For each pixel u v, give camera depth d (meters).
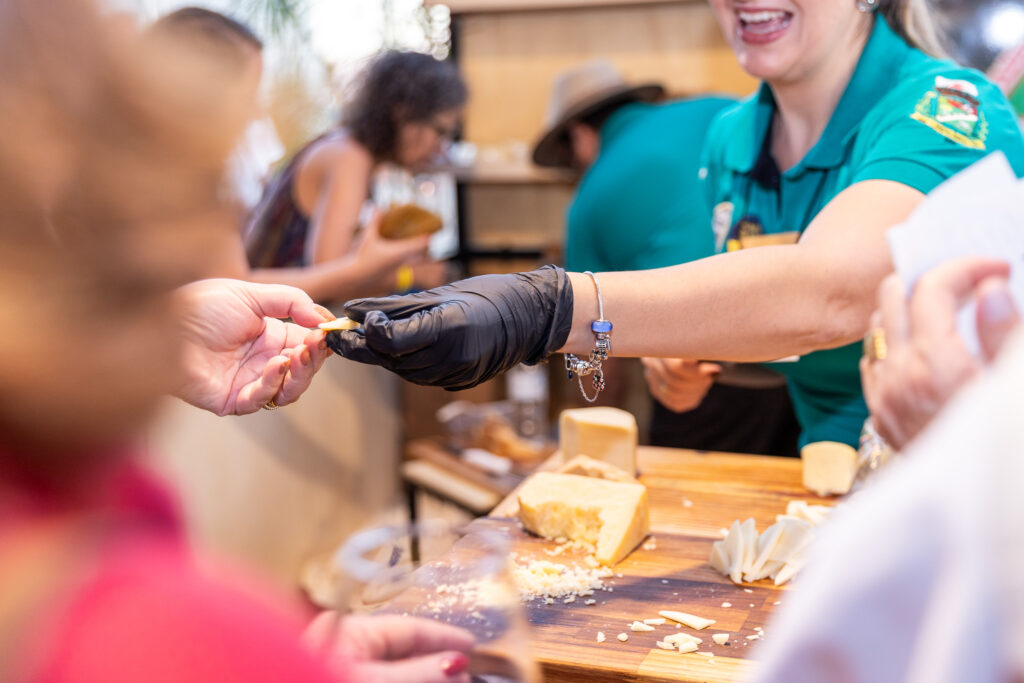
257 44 1.57
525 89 3.34
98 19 0.34
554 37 3.28
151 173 0.34
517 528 1.28
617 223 2.38
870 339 0.63
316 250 2.42
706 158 1.75
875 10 1.37
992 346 0.52
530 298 0.95
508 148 3.31
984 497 0.35
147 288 0.35
